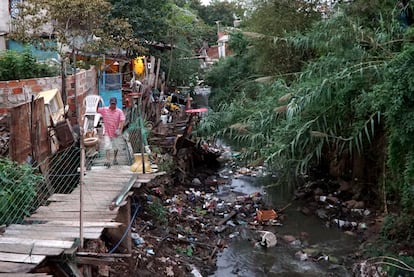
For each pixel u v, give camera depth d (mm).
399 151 9992
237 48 30438
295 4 19266
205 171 19188
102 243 7598
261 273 10180
